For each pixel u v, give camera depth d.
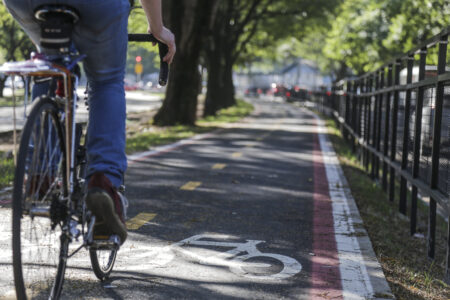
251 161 18.42
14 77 3.96
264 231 8.84
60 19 4.00
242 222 9.44
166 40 5.00
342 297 5.81
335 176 15.88
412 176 10.88
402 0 42.91
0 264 6.23
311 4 64.62
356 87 24.30
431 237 8.74
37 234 4.14
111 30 4.22
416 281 6.86
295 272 6.66
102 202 4.13
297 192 12.88
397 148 13.68
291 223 9.52
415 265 7.97
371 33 51.84
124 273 6.29
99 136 4.35
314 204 11.47
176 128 32.62
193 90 34.97
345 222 9.77
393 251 8.41
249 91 144.75
